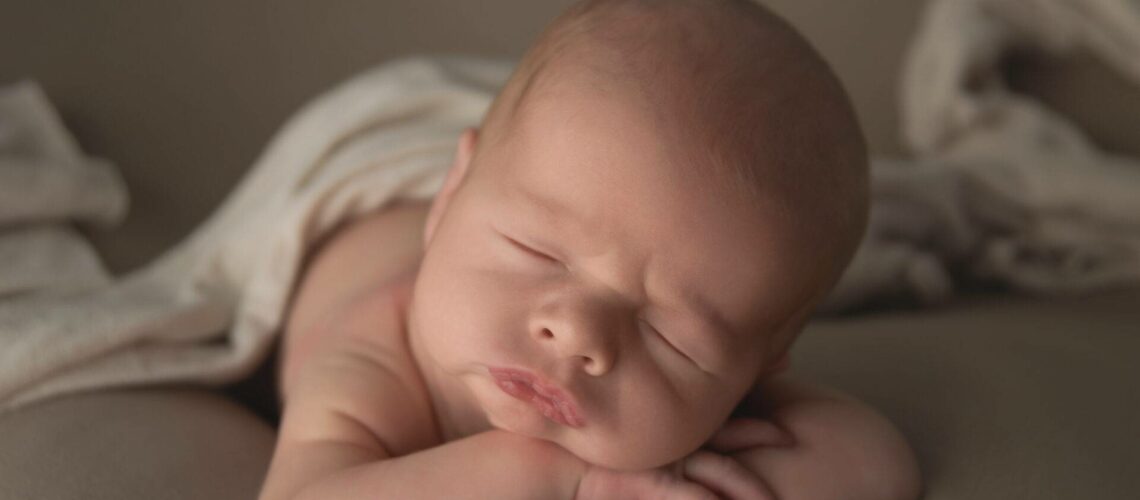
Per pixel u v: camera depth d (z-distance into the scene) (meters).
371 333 0.58
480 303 0.51
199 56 0.93
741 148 0.50
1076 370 0.64
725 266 0.50
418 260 0.65
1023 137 0.96
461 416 0.57
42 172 0.77
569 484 0.51
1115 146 1.02
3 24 0.89
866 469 0.53
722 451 0.53
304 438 0.55
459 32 1.01
